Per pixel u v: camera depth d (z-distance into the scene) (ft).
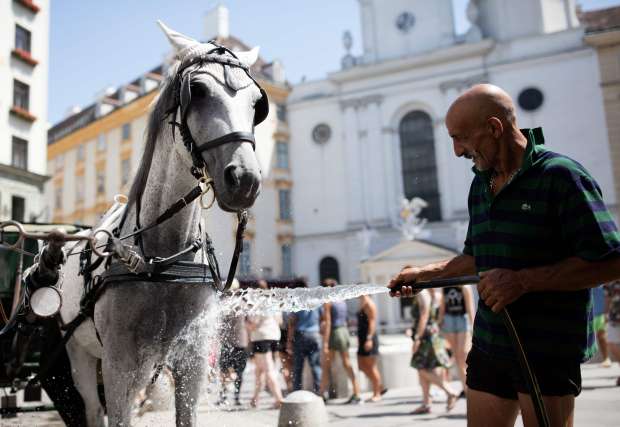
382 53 129.18
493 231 7.32
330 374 29.60
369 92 126.72
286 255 127.13
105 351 9.04
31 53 86.28
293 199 131.54
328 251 126.93
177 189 9.21
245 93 8.54
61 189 156.25
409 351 33.27
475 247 7.81
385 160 123.75
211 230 12.57
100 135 142.61
